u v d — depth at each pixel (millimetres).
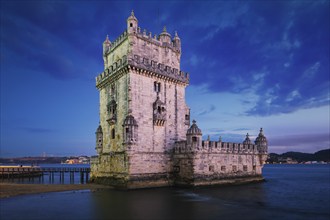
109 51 63406
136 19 56219
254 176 69812
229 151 61969
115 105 56594
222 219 32188
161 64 57219
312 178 109625
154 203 40250
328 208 40250
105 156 59188
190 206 38562
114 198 43781
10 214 33781
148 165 53250
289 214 35875
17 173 102562
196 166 54000
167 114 57688
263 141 72188
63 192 50000
